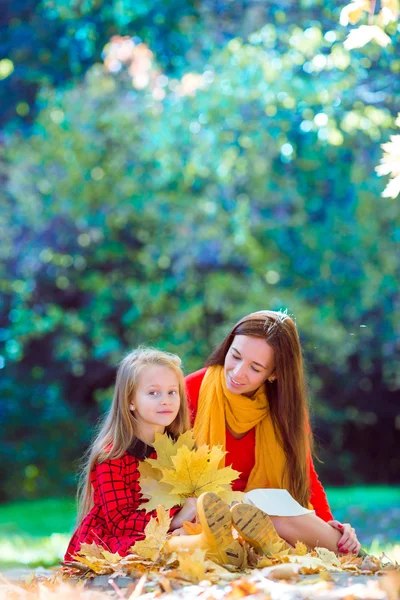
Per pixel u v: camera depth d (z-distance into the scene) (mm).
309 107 9562
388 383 14820
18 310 13188
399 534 9094
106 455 3557
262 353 3873
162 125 11031
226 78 10219
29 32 11602
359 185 11266
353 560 3258
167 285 12883
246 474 4059
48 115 12227
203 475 3459
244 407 3949
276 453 3984
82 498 3822
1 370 14188
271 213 12312
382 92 8805
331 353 13523
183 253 12422
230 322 12688
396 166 3840
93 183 12352
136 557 3080
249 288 12789
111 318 13656
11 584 3104
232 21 10570
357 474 15875
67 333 13625
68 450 14281
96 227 12664
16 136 12523
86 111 11977
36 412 14234
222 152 10969
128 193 12320
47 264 13086
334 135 9000
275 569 2814
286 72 9492
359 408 15414
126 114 11625
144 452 3621
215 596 2488
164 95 11320
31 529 9938
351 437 16000
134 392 3604
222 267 13023
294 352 3963
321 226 12430
